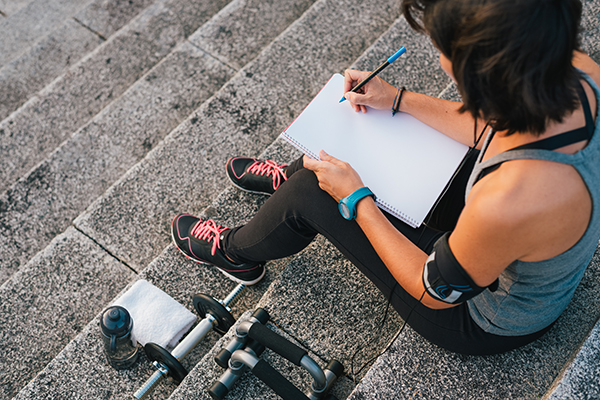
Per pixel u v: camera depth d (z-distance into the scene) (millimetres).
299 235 1842
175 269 2469
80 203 3158
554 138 1090
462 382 1743
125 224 2793
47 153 3740
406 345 1831
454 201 1773
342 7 3475
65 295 2627
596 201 1118
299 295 2078
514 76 968
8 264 3035
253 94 3168
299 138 1870
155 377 2045
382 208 1711
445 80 2969
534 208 1084
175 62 3602
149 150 3285
